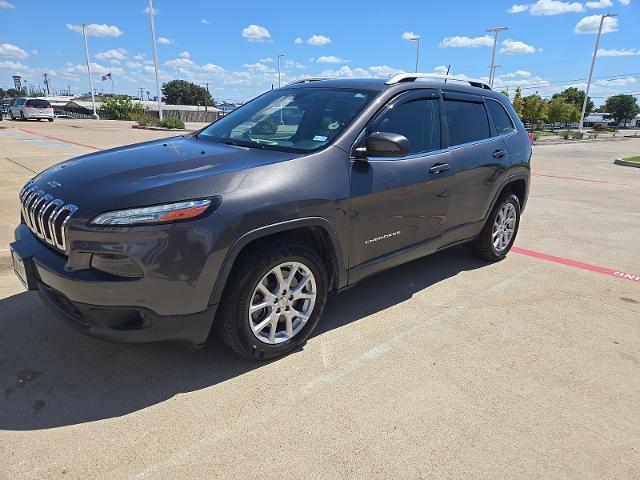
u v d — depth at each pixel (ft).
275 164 9.48
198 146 11.23
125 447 7.51
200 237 8.20
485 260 16.67
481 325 11.89
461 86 14.34
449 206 13.33
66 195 8.63
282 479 6.98
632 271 16.26
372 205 10.87
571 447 7.82
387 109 11.54
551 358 10.48
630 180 40.91
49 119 105.40
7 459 7.19
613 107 392.27
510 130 16.07
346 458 7.42
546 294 13.99
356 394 9.00
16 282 13.38
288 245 9.45
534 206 27.53
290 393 8.97
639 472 7.36
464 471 7.24
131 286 7.92
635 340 11.41
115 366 9.64
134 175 8.91
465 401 8.89
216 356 10.10
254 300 9.43
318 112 11.57
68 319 8.66
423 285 14.34
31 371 9.38
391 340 11.01
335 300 13.10
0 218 18.53
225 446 7.60
